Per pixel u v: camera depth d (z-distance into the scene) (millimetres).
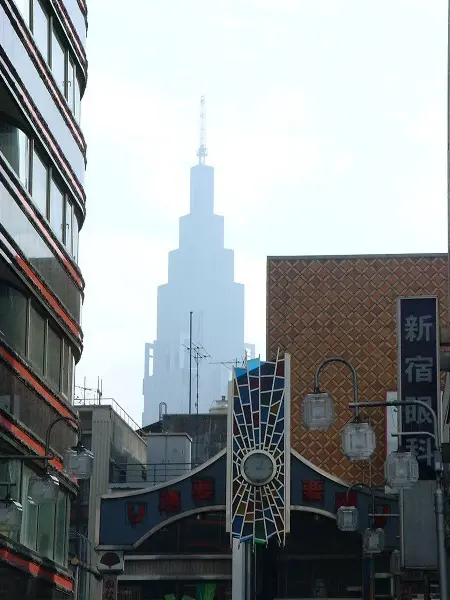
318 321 66312
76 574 55438
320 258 67125
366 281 66688
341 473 63812
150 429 86188
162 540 64750
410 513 34594
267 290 67062
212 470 53062
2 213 31297
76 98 42125
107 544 51906
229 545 64375
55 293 37844
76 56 41406
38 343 35969
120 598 64188
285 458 53281
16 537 33125
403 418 35562
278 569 62719
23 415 33781
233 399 54375
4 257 31406
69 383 40594
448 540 33344
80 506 66125
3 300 32719
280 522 52656
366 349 65750
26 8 34406
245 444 53531
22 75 33344
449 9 36438
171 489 52594
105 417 67688
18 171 34000
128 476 70750
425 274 66500
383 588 57750
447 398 39875
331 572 62250
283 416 53906
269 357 66000
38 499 28328
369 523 49875
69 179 40094
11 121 33750
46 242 36562
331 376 65500
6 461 32406
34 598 35000
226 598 63625
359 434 24266
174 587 64188
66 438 39438
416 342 36125
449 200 36688
